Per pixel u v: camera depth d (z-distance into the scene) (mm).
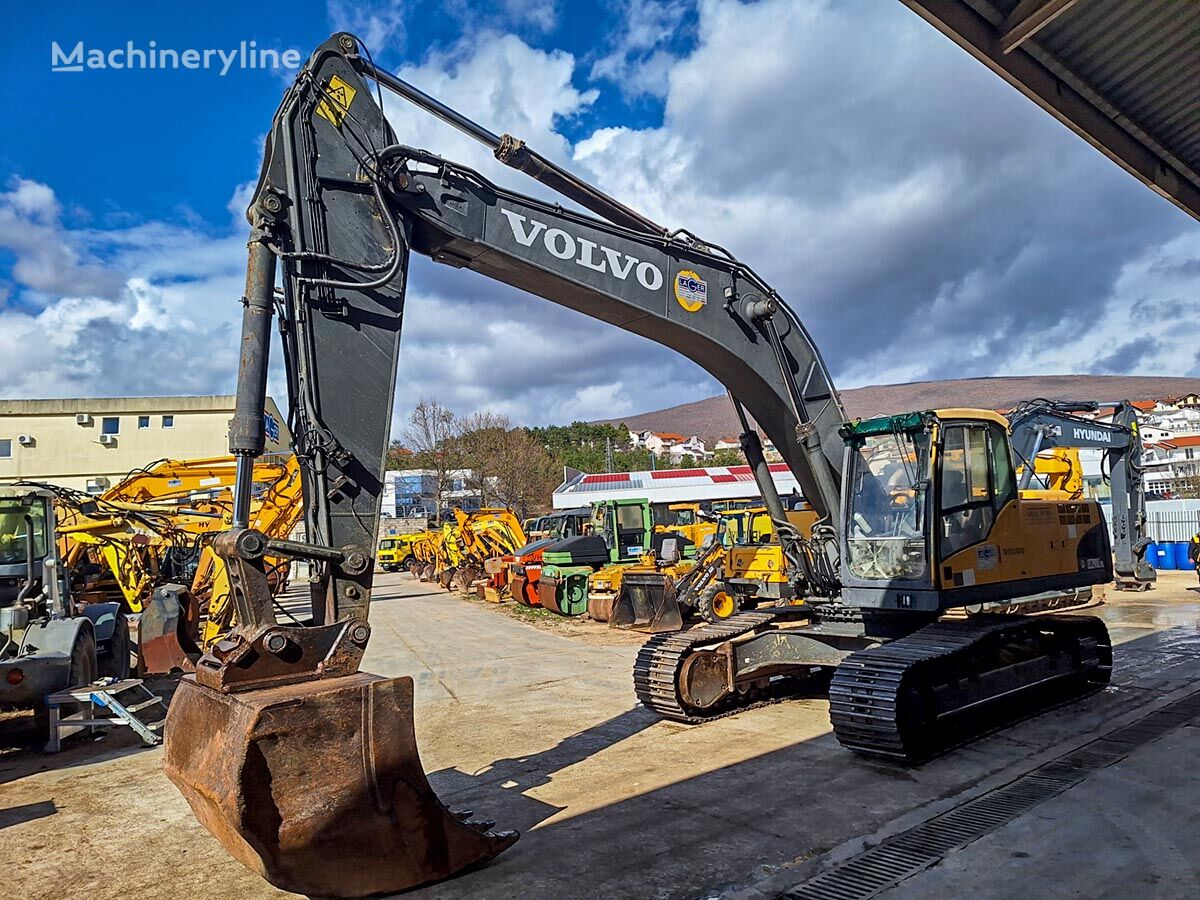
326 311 4816
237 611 4270
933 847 4496
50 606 8805
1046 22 4918
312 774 3746
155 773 6926
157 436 39500
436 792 5871
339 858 3805
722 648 8008
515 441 49219
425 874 4074
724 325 6793
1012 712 7398
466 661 12039
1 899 4469
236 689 3877
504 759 6723
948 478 7090
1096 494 30672
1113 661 9812
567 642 13656
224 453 39844
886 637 7422
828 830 4832
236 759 3557
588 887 4176
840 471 7559
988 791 5398
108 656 10250
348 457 4746
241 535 4125
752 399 7410
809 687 8992
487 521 25734
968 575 7023
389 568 41438
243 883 4559
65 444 38562
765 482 8188
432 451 48500
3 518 8906
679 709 7629
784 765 6188
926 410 7070
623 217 6305
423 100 5324
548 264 5758
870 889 4016
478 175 5473
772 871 4289
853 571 7270
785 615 8391
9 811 6016
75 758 7523
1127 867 4145
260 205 4656
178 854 5039
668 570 15766
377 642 14516
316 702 3803
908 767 6023
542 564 18578
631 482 44750
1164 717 7086
